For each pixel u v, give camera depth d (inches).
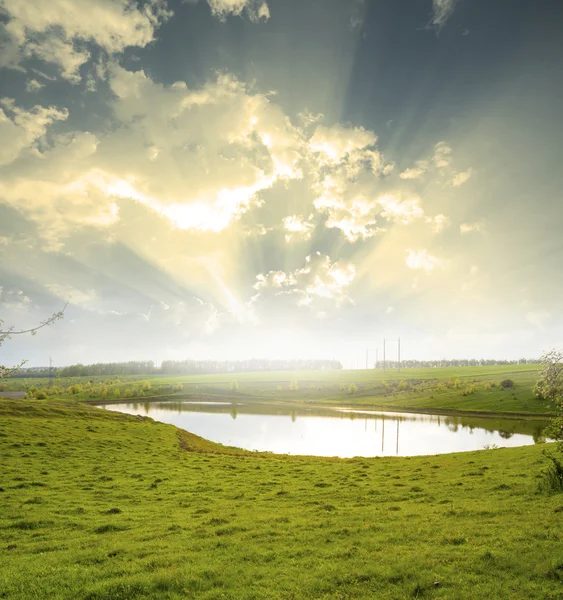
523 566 650.8
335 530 918.4
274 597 611.8
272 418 6801.2
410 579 644.7
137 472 1807.3
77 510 1220.5
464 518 960.3
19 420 3009.4
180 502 1321.4
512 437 4424.2
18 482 1551.4
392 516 1021.2
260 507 1234.0
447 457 2128.4
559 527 808.9
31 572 740.7
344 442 4205.2
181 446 2753.4
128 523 1077.1
